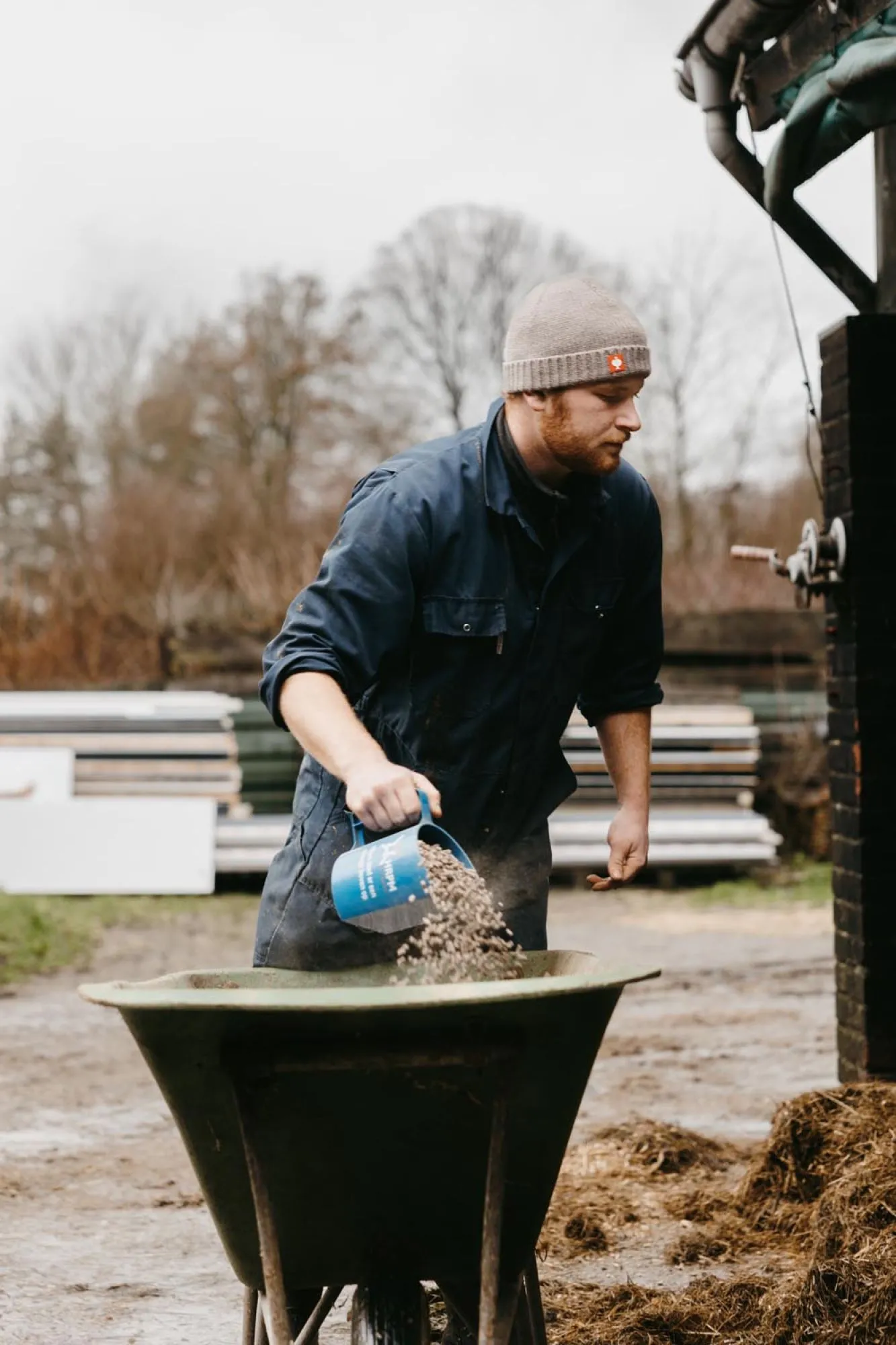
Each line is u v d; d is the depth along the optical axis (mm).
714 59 4941
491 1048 2117
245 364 29531
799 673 14719
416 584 2758
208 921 11594
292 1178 2242
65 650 17188
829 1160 4039
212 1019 2062
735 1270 3734
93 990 2092
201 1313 3615
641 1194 4391
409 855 2244
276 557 22141
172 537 24266
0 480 28812
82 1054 6855
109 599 22328
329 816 2779
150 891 12875
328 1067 2109
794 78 4637
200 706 13422
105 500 27031
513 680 2838
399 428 29750
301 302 29906
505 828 2922
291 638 2637
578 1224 4051
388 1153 2234
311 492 28250
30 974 9133
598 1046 2229
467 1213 2303
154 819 13000
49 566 26609
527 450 2762
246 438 29328
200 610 22203
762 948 9961
